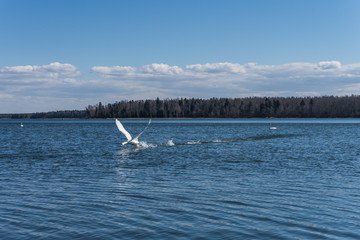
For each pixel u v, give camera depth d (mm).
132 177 20906
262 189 17391
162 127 111812
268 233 11289
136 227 11852
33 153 34406
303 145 42938
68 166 25562
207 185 18422
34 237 10992
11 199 15477
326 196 15898
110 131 85812
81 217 12906
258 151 35812
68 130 92312
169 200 15266
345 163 26859
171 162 27625
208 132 78312
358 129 87938
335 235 11109
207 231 11477
